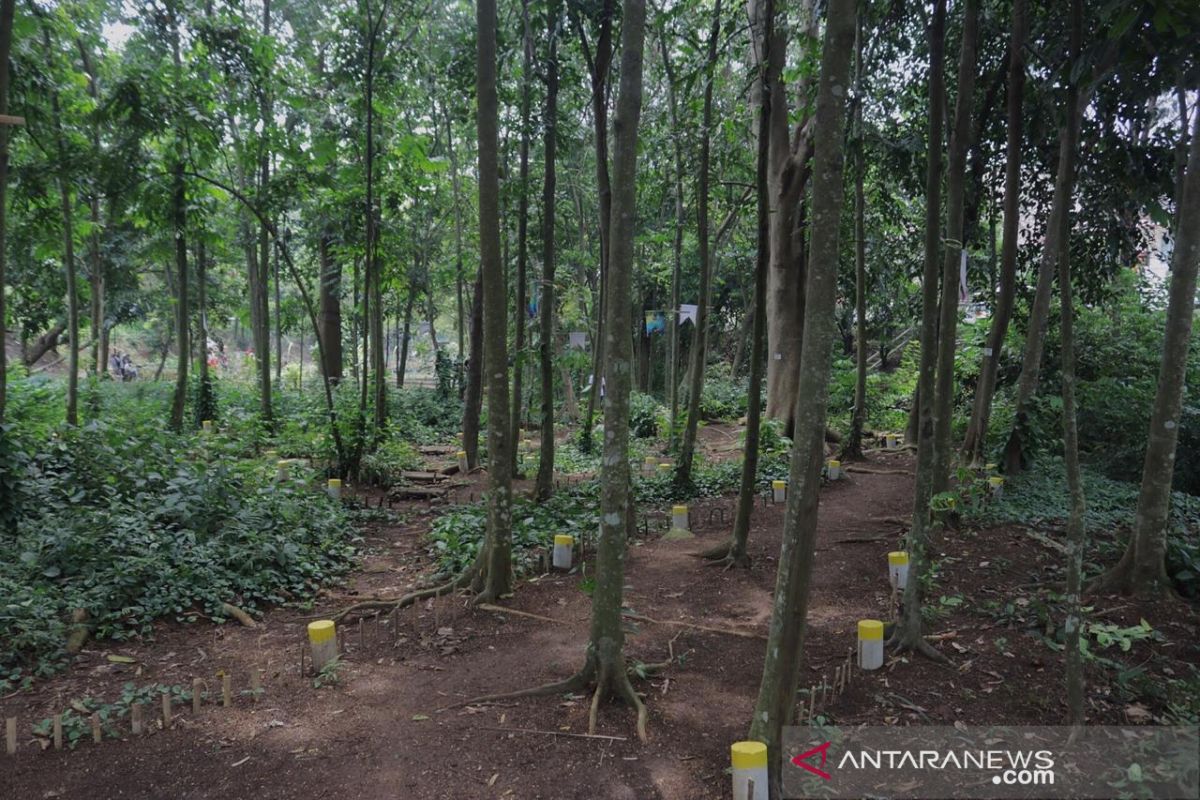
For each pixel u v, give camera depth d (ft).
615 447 13.12
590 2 23.98
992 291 38.47
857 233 39.83
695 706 13.03
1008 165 28.37
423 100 46.44
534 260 55.36
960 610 17.48
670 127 31.99
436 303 94.12
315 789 10.61
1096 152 27.76
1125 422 32.78
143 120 31.19
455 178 50.65
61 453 23.61
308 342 124.16
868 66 32.24
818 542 24.93
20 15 27.86
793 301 46.60
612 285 13.07
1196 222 17.13
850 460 41.83
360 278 54.03
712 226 57.21
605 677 13.17
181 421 39.68
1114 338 35.47
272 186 36.01
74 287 32.17
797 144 44.19
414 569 22.98
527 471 38.24
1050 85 22.07
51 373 79.71
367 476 35.78
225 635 16.92
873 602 18.83
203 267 46.21
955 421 41.01
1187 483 30.91
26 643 14.76
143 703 13.19
